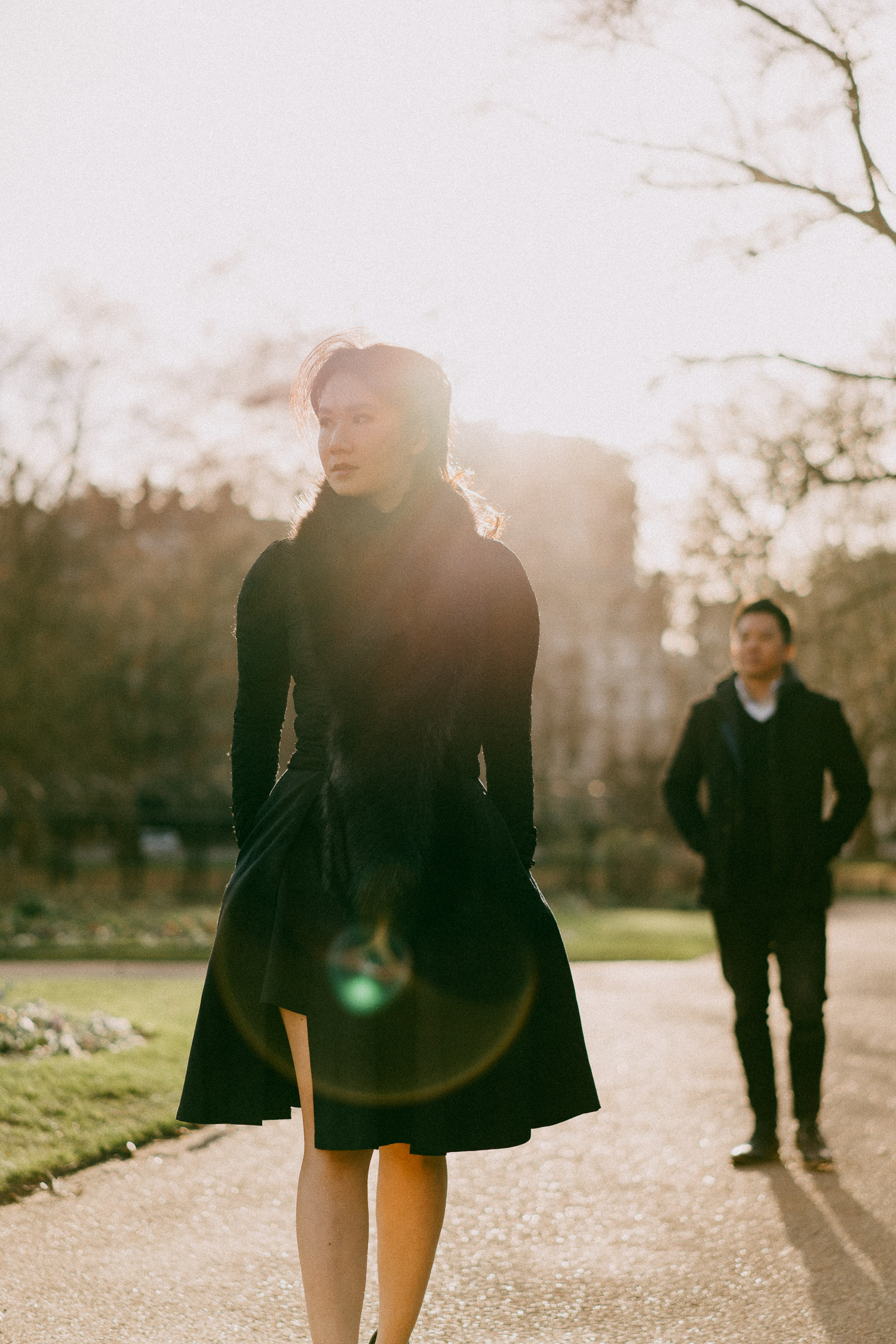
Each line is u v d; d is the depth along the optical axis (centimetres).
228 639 2958
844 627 1670
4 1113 507
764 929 498
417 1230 242
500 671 252
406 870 225
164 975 1187
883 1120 567
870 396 1217
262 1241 385
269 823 242
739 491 1381
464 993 231
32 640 2905
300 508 254
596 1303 334
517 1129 233
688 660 3406
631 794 3959
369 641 234
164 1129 516
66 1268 353
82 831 2873
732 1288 345
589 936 1842
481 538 253
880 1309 328
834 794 504
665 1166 486
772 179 1005
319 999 227
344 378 247
